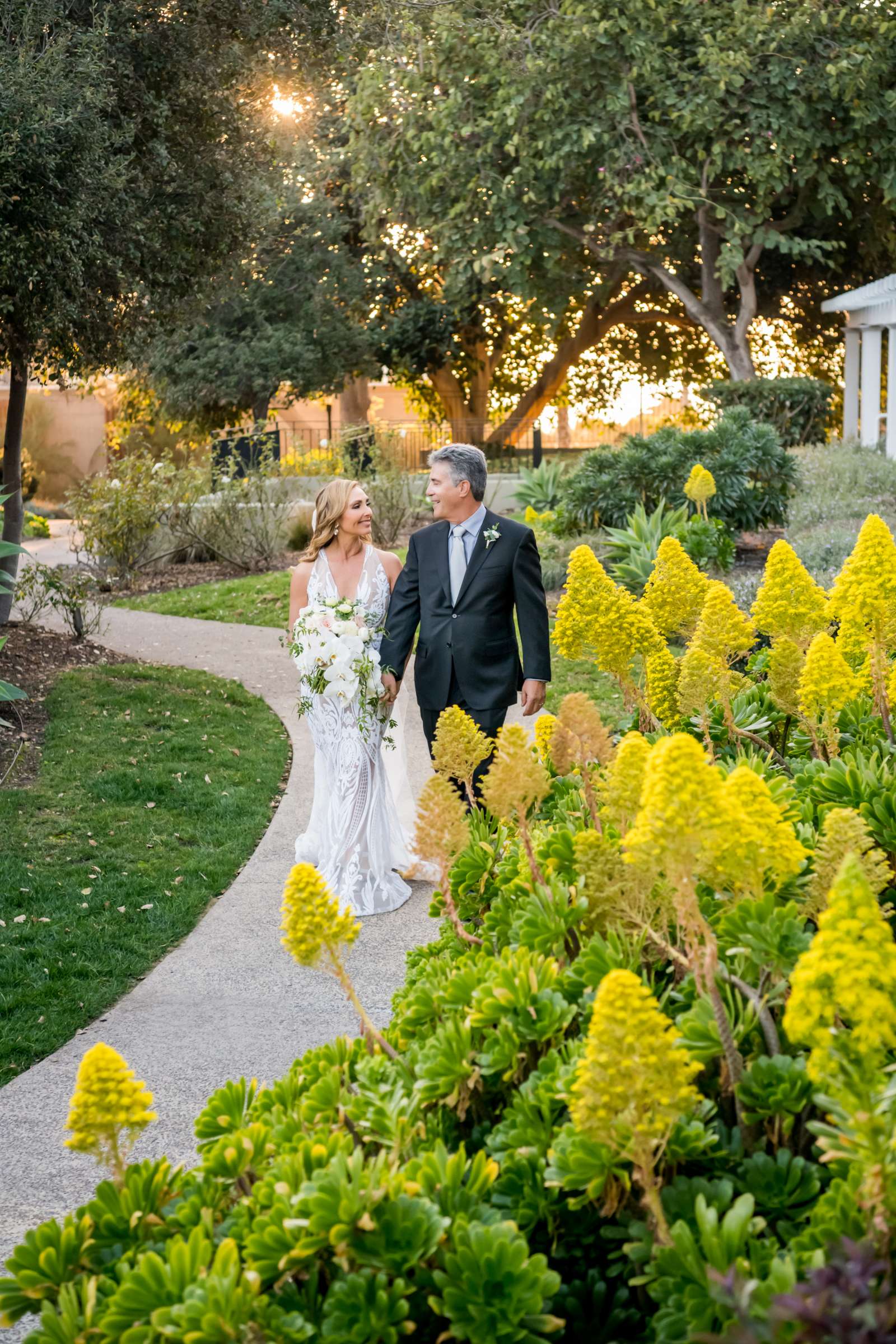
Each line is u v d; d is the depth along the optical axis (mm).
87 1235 1625
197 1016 3904
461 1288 1405
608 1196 1548
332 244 24172
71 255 7250
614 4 16781
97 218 7695
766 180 17734
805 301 22906
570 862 2418
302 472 17922
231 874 5273
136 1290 1427
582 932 2166
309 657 4773
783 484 12203
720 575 10531
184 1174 1753
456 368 27031
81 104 7129
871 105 17328
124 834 5727
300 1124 1775
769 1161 1584
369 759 4840
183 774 6734
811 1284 1237
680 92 17750
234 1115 1922
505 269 18875
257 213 10000
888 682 3090
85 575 12547
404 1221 1465
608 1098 1422
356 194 22062
